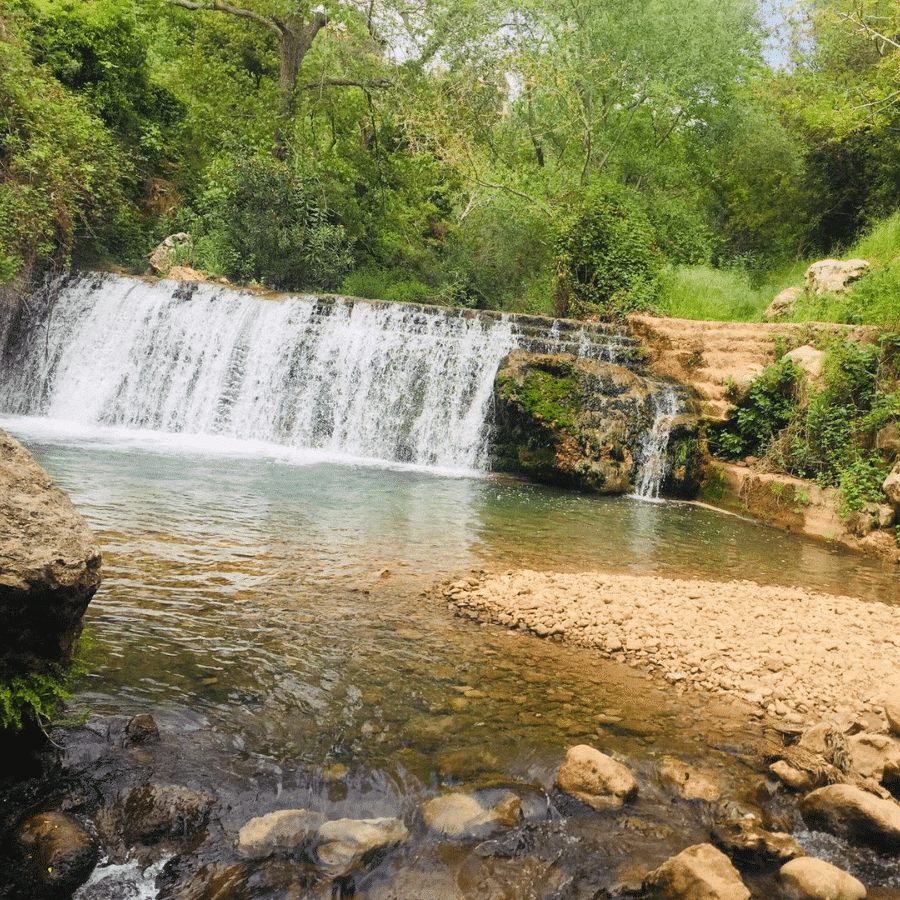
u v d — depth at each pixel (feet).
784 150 78.23
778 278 70.49
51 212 52.03
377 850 9.62
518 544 27.37
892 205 71.00
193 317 53.52
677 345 50.72
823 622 20.06
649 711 14.33
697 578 25.25
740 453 43.60
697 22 73.87
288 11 74.23
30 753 10.52
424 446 47.91
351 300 51.85
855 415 39.11
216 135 81.30
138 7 77.15
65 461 35.09
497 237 75.10
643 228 66.74
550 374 45.60
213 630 15.92
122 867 8.86
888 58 61.72
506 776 11.58
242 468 38.11
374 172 84.58
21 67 51.57
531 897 9.17
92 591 10.61
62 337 55.47
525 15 71.82
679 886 9.23
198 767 10.87
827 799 11.11
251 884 8.82
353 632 16.74
